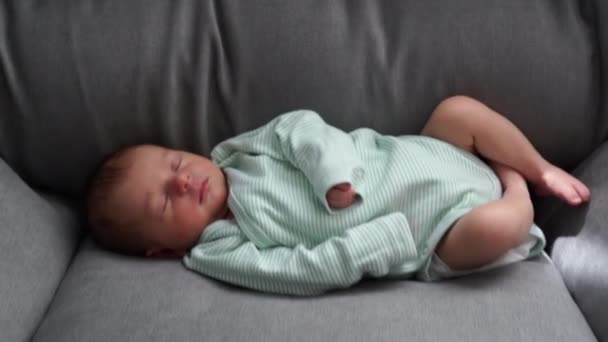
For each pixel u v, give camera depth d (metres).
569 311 0.93
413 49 1.14
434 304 0.94
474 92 1.14
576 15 1.13
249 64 1.14
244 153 1.19
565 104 1.13
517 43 1.12
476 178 1.11
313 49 1.13
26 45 1.14
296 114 1.15
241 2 1.14
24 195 1.09
